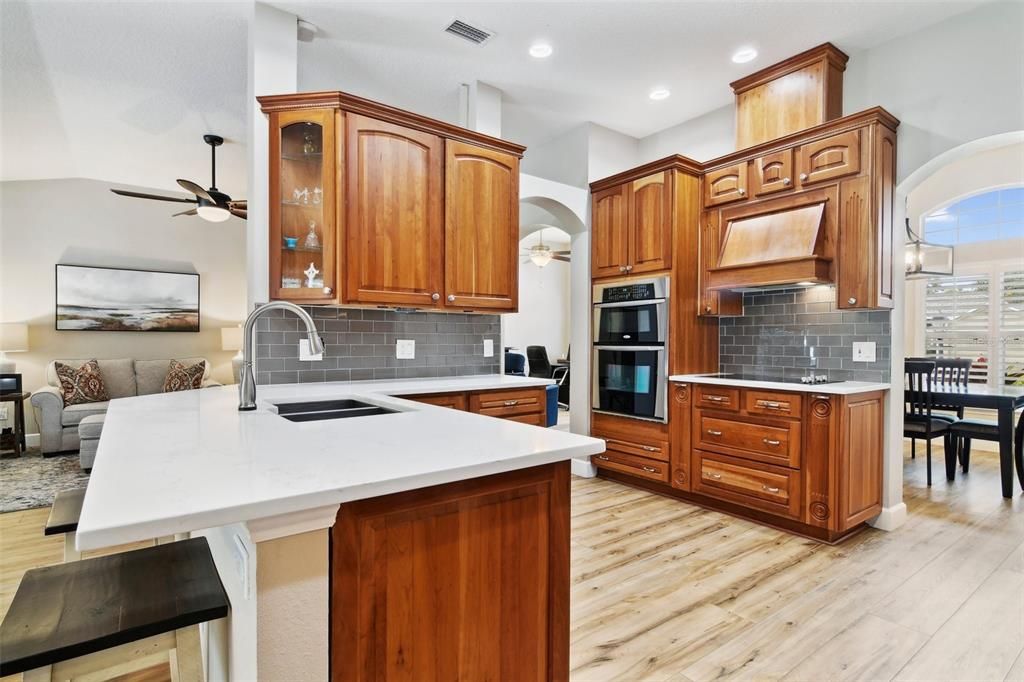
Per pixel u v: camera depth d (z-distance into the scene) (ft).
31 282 17.43
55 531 4.59
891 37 9.82
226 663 3.68
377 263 8.70
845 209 9.71
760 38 9.86
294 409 7.17
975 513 10.87
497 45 10.08
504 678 3.74
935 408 13.41
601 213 13.52
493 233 10.05
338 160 8.32
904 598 7.27
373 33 9.61
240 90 11.32
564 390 26.91
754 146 10.95
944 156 9.26
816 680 5.55
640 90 12.06
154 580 3.57
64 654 2.79
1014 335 17.26
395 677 3.22
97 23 8.81
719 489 10.81
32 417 17.25
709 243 12.05
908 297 19.51
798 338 11.49
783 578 7.87
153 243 19.45
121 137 14.06
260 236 8.68
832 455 9.05
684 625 6.58
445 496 3.44
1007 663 5.84
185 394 7.54
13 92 11.30
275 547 2.68
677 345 11.82
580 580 7.79
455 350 11.32
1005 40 8.63
